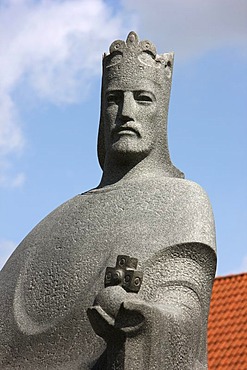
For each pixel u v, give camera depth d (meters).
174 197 8.58
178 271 8.21
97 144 9.25
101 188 8.90
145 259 8.20
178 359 7.83
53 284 8.44
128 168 8.92
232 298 19.03
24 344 8.34
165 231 8.35
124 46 8.97
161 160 8.97
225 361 17.77
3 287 8.71
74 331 8.23
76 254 8.46
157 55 9.04
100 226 8.55
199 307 8.17
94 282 8.30
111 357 7.67
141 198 8.62
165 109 9.01
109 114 8.91
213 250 8.31
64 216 8.82
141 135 8.86
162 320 7.72
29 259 8.72
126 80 8.90
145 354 7.65
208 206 8.59
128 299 7.59
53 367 8.19
